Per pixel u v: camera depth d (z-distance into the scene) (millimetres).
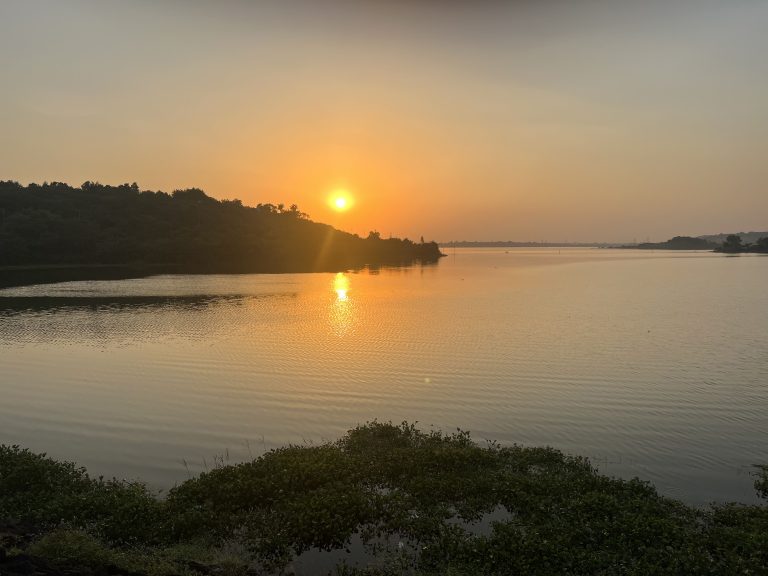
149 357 38906
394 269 170375
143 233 169000
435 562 13023
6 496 16109
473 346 42688
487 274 144250
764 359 37812
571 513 14828
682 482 18391
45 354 40219
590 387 30547
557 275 138250
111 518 14531
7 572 10805
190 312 63438
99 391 30062
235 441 22531
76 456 20938
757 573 11898
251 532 14344
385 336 47312
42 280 111312
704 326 52625
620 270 159750
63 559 12031
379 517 15234
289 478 16750
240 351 40844
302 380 32219
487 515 15477
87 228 157500
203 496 16031
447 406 27188
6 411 26547
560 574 12242
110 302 73500
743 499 17109
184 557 12914
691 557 12438
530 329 51062
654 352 40375
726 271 147000
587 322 55531
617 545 13242
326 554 13648
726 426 24078
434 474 17844
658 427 24016
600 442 22250
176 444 22188
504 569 12547
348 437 22188
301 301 75312
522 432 23484
